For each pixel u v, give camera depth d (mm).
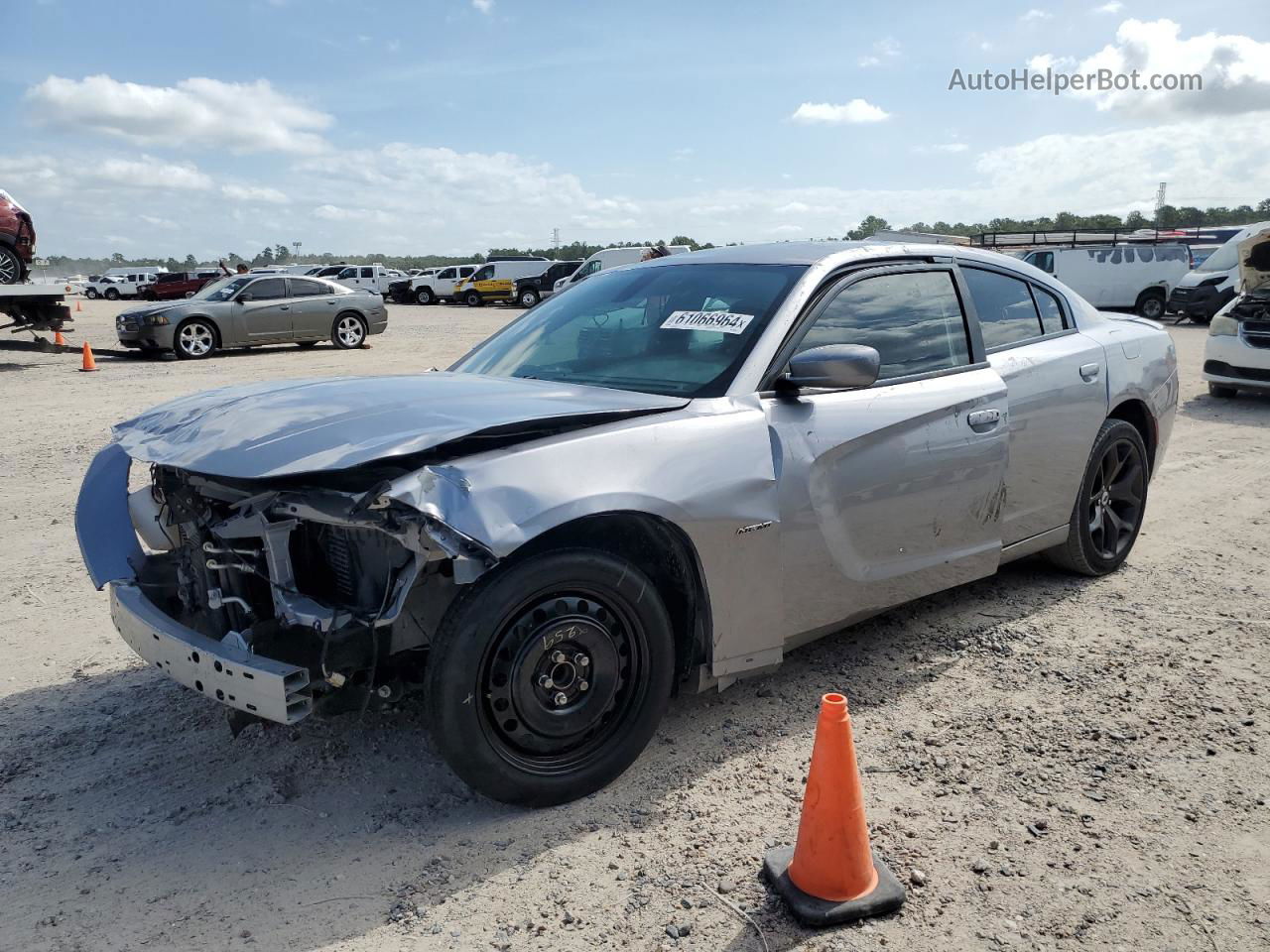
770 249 4070
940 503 3854
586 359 3721
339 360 16922
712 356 3465
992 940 2377
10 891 2611
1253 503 6684
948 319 4102
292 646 2787
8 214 15672
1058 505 4602
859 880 2482
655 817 2928
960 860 2699
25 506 6812
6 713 3689
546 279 41062
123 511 3682
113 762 3322
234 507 2979
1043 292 4762
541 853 2752
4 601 4902
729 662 3260
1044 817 2908
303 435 2801
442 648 2693
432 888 2605
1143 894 2547
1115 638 4289
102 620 4660
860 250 3922
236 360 16984
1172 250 25000
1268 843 2773
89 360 15188
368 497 2570
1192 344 18469
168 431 3229
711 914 2480
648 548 3189
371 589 2891
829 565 3467
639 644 3027
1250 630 4375
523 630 2787
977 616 4566
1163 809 2947
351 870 2693
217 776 3221
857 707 3652
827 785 2467
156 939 2410
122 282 52188
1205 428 9625
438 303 43781
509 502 2645
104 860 2760
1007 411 4125
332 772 3236
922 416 3729
